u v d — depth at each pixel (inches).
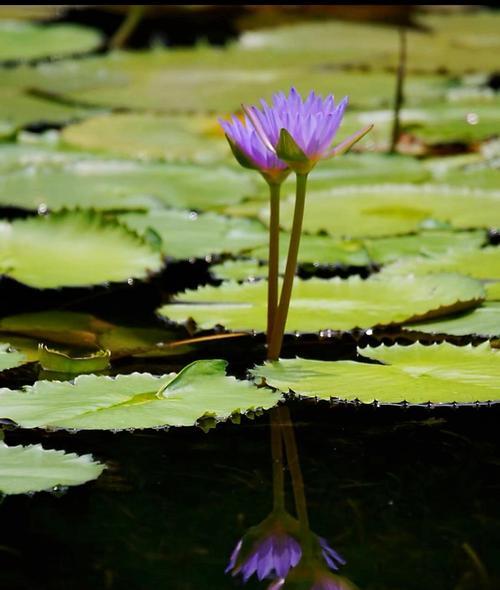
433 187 141.2
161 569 100.4
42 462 105.1
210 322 119.0
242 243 131.5
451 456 107.3
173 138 165.2
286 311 114.3
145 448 107.7
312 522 103.0
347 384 111.5
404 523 103.0
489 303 121.0
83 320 120.8
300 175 112.3
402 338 118.6
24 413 108.0
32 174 143.9
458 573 100.4
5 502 104.0
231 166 149.8
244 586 99.8
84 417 107.7
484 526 103.0
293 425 109.7
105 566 100.5
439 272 123.3
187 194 141.2
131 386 110.8
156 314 121.7
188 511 103.5
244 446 108.0
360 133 111.5
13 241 128.4
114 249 127.9
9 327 119.6
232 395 110.0
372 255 129.6
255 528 102.6
